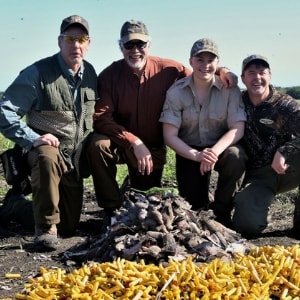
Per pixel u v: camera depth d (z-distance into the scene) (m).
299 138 2.39
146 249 1.82
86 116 2.43
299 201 2.44
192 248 1.86
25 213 2.63
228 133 2.44
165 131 2.49
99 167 2.43
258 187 2.47
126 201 2.08
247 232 2.39
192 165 2.51
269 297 1.51
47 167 2.24
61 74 2.36
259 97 2.44
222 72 2.48
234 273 1.57
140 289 1.46
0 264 2.07
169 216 1.95
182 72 2.59
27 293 1.60
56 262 2.08
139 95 2.54
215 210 2.50
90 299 1.43
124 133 2.47
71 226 2.49
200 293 1.46
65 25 2.31
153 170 2.67
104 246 1.98
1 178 3.69
